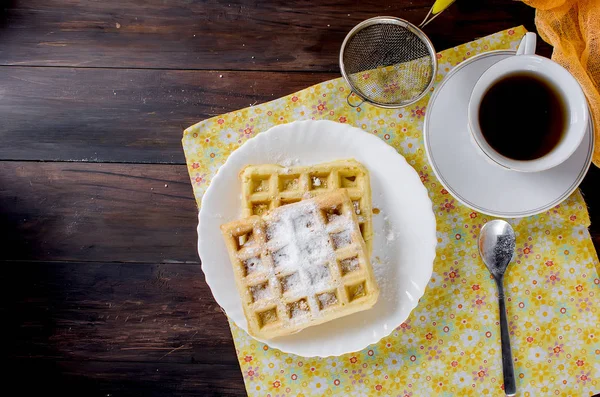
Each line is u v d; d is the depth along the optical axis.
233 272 0.64
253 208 0.64
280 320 0.61
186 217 0.68
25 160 0.68
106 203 0.68
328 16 0.68
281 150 0.64
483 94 0.60
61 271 0.68
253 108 0.67
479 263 0.67
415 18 0.68
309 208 0.62
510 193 0.63
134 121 0.68
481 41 0.67
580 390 0.66
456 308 0.67
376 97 0.67
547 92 0.60
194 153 0.67
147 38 0.68
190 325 0.68
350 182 0.65
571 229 0.67
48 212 0.68
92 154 0.68
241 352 0.66
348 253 0.61
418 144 0.67
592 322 0.66
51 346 0.68
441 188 0.67
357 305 0.61
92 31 0.68
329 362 0.66
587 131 0.62
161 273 0.68
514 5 0.67
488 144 0.60
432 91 0.67
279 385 0.66
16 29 0.68
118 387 0.68
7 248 0.68
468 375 0.66
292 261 0.61
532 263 0.67
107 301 0.68
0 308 0.68
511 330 0.67
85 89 0.68
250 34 0.68
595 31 0.63
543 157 0.60
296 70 0.68
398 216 0.65
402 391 0.66
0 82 0.68
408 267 0.64
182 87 0.68
